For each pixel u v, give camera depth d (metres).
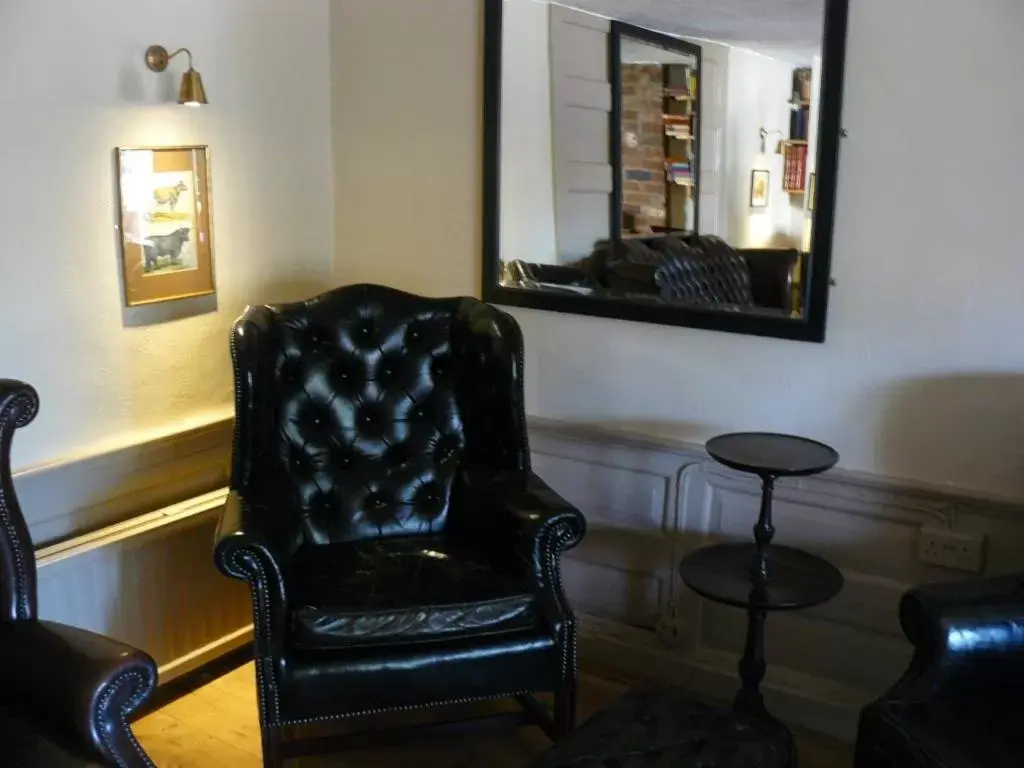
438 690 2.24
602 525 2.91
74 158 2.54
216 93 2.90
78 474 2.60
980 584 1.99
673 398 2.77
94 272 2.62
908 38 2.29
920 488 2.41
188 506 2.80
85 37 2.53
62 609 2.49
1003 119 2.22
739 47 2.48
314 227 3.29
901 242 2.37
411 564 2.45
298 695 2.17
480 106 2.98
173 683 2.85
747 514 2.68
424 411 2.76
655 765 1.80
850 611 2.57
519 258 2.96
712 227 2.60
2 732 1.75
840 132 2.40
